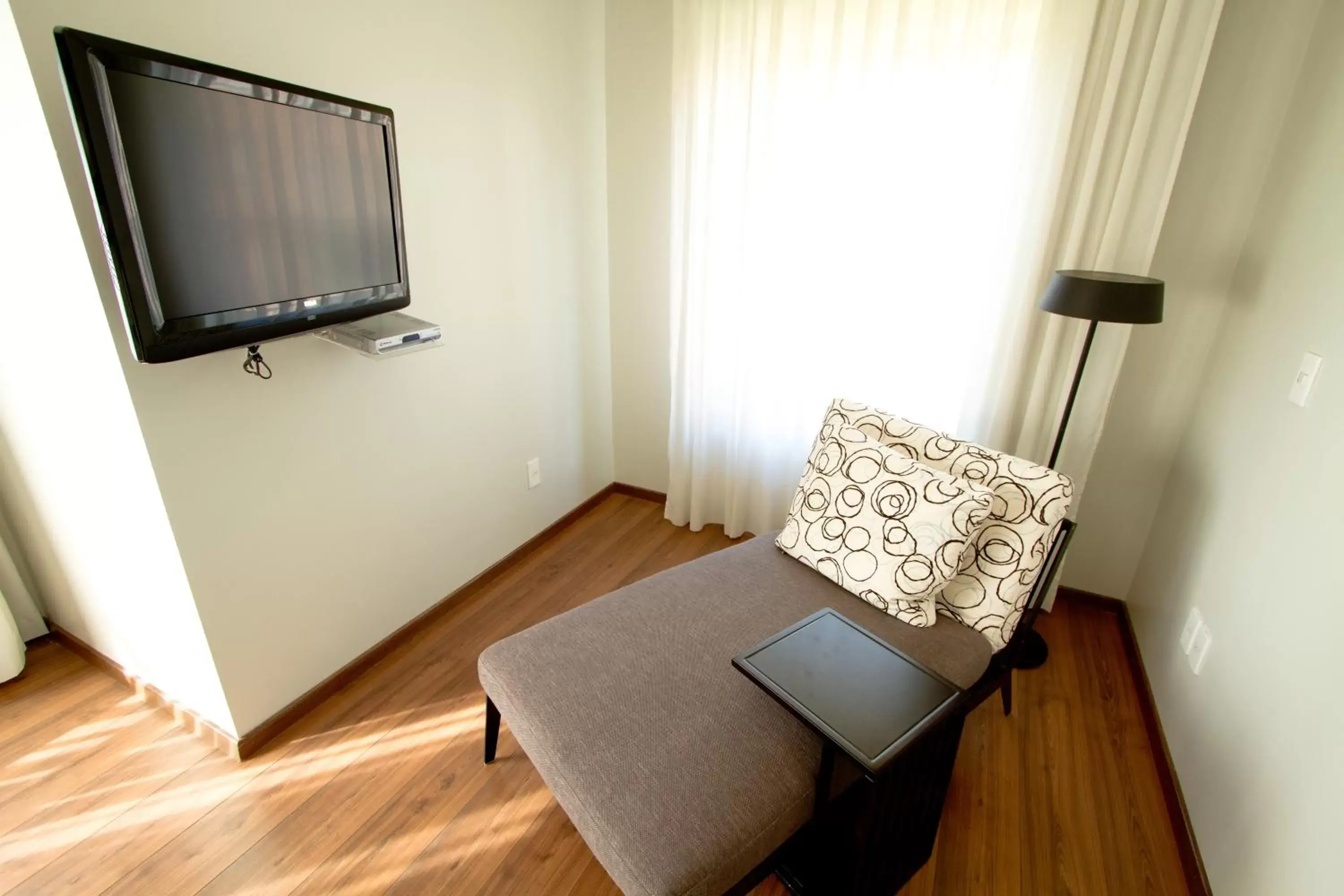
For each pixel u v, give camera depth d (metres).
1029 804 1.59
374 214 1.58
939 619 1.63
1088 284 1.65
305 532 1.72
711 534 2.87
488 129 2.04
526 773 1.65
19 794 1.55
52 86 1.10
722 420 2.69
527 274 2.35
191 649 1.58
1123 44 1.69
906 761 1.15
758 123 2.20
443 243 1.96
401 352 1.55
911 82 1.98
